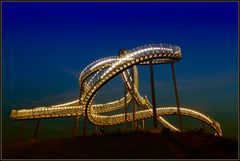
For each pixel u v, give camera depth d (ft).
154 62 175.94
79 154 70.44
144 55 151.43
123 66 155.94
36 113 207.31
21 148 83.25
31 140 110.32
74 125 229.45
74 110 219.61
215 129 266.16
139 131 120.67
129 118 240.32
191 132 111.14
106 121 227.81
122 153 70.23
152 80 147.23
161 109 251.80
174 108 255.29
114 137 99.50
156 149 74.13
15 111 201.87
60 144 87.35
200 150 70.69
